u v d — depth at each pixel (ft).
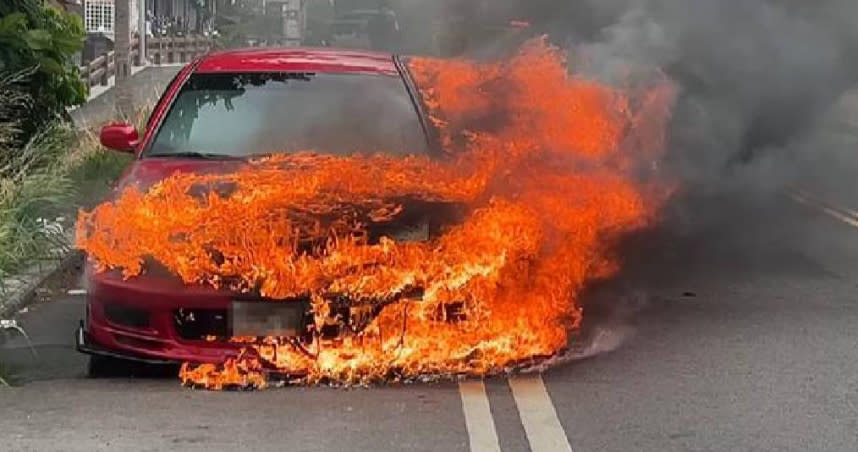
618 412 19.62
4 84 36.06
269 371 20.49
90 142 46.96
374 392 20.40
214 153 24.20
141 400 19.99
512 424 18.97
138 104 64.39
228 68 26.18
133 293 20.26
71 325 25.91
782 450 17.97
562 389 20.81
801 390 20.97
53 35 40.01
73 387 20.85
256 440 18.10
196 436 18.24
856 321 26.27
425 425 18.83
